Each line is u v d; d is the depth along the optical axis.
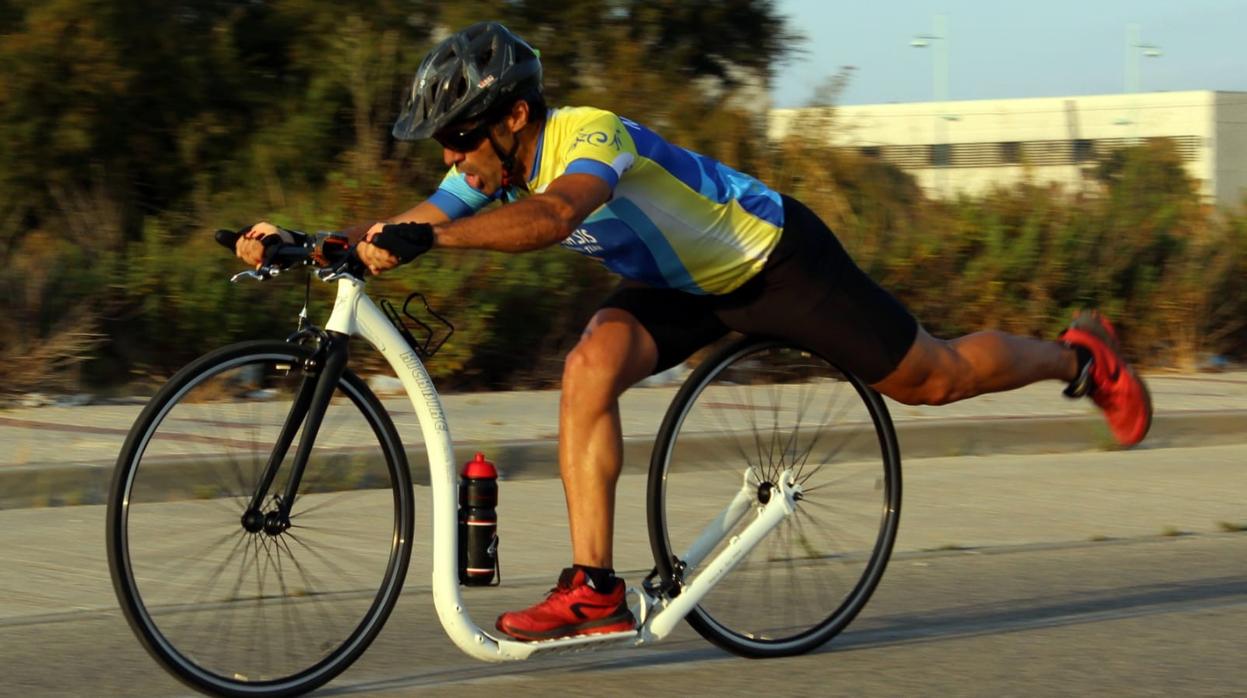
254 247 5.59
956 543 9.66
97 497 10.52
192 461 5.82
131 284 15.22
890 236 19.62
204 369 5.61
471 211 6.18
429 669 6.50
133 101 19.66
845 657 6.84
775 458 6.71
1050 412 14.19
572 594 5.98
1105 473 12.44
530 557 8.96
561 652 6.01
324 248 5.65
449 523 5.73
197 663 5.72
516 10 22.48
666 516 6.41
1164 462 13.09
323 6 21.33
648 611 6.26
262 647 5.86
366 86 20.28
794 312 6.33
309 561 5.98
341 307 5.69
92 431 12.23
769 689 6.25
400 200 17.95
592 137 5.69
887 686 6.33
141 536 5.79
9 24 19.31
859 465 6.98
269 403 5.78
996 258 19.19
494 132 5.75
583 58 22.64
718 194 6.09
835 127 21.19
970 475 12.27
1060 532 10.05
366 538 6.05
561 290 16.47
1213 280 19.86
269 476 5.80
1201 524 10.40
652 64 23.28
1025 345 6.88
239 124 20.73
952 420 13.40
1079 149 49.59
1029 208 19.94
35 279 14.72
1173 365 19.83
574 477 6.04
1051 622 7.57
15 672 6.39
